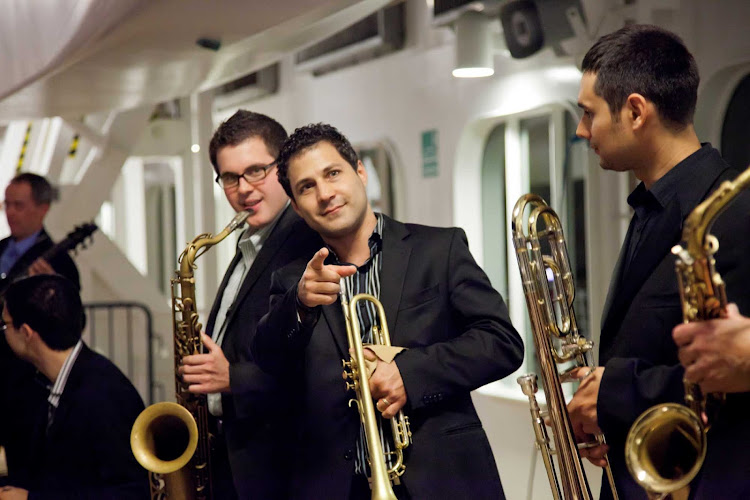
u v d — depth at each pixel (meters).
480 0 4.72
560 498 2.07
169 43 4.05
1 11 4.80
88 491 2.70
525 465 5.04
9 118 6.52
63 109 6.03
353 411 2.21
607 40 1.92
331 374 2.23
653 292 1.86
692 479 1.63
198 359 2.59
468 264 2.28
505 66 5.09
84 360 2.92
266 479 2.56
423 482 2.15
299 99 7.29
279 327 2.23
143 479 2.75
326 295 2.11
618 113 1.88
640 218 1.97
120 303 6.56
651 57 1.86
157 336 7.26
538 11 4.53
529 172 5.38
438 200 5.77
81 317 3.02
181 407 2.50
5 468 3.24
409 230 2.36
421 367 2.12
